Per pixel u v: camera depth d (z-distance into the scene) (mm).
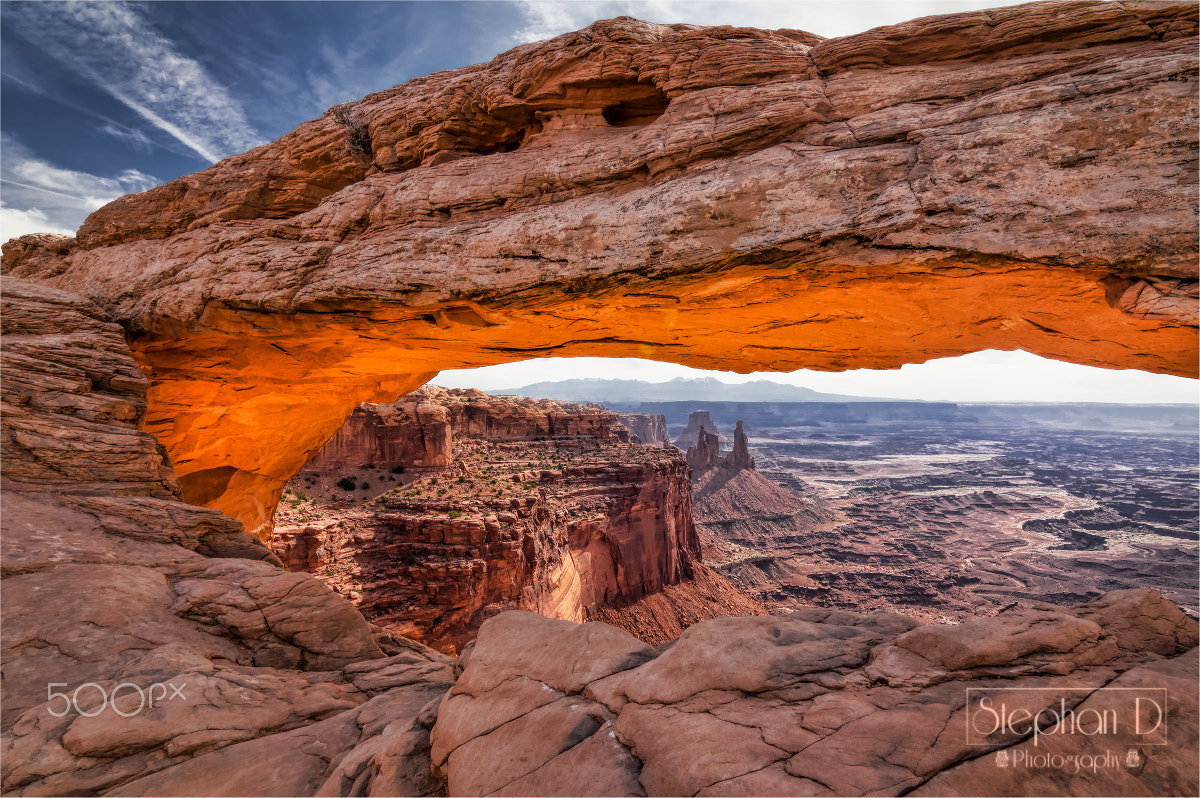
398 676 6996
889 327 10453
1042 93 7297
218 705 5652
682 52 9711
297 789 4613
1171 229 6371
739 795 3156
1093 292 7656
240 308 12102
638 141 9594
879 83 8523
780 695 4074
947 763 3223
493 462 56812
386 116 12086
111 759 4867
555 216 9703
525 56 10633
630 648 5066
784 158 8445
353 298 10906
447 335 12289
